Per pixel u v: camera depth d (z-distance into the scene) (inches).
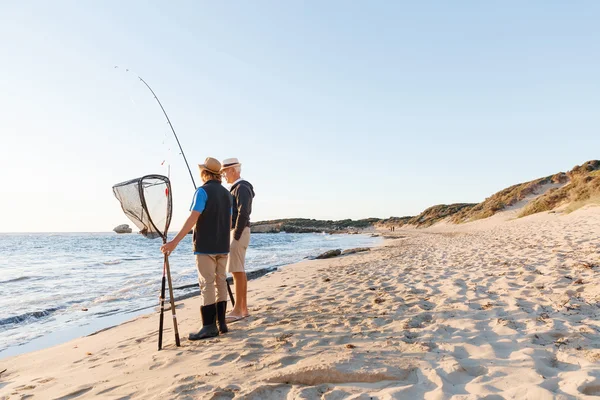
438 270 283.7
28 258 798.5
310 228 3951.8
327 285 263.1
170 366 115.1
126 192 130.9
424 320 147.6
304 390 88.2
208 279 143.2
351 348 115.4
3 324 225.8
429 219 3115.2
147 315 227.6
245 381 96.1
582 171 1802.4
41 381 116.6
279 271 407.5
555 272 206.2
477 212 2208.4
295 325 149.3
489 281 212.7
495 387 84.9
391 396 82.4
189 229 138.8
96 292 335.6
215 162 147.6
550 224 731.4
